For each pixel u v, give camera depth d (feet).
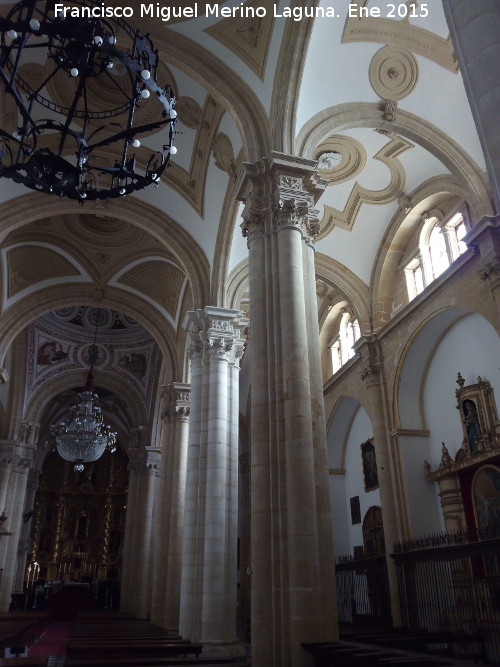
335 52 37.06
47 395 88.84
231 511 43.39
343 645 22.52
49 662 41.34
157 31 37.52
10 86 20.35
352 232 55.57
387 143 47.06
